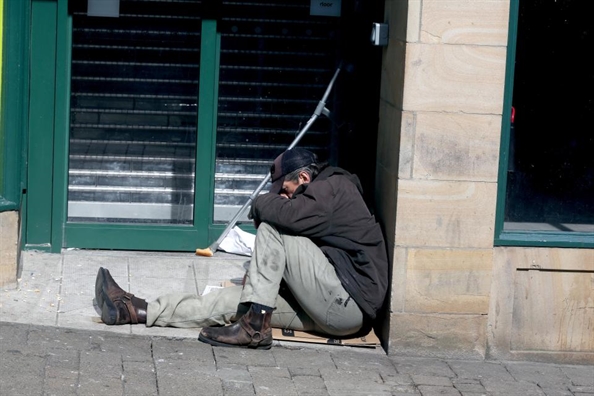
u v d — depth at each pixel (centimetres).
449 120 699
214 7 866
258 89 895
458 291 720
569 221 748
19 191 764
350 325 715
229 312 723
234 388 636
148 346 690
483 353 733
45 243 873
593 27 733
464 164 705
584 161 746
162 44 877
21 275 809
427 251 712
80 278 816
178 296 728
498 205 724
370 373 686
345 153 904
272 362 686
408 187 704
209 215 896
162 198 901
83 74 873
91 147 885
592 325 745
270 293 701
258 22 881
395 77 720
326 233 709
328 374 676
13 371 623
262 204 704
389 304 720
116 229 885
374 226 716
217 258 883
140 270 845
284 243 706
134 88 881
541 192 745
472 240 714
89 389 611
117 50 873
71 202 888
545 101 736
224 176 904
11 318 717
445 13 688
